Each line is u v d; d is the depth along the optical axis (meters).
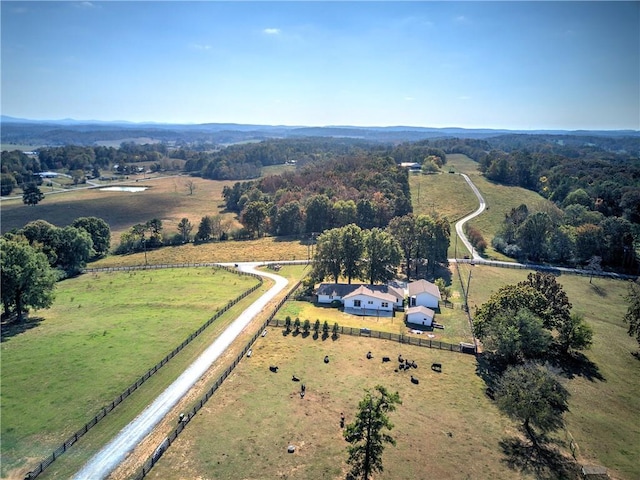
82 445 35.50
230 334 58.03
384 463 35.00
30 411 39.34
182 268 98.44
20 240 88.69
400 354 54.41
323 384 46.31
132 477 32.38
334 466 34.28
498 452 37.44
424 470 34.59
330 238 81.19
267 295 76.31
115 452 34.94
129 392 42.69
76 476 32.31
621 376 52.78
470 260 102.50
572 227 108.19
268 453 35.47
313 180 179.88
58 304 70.56
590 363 55.62
